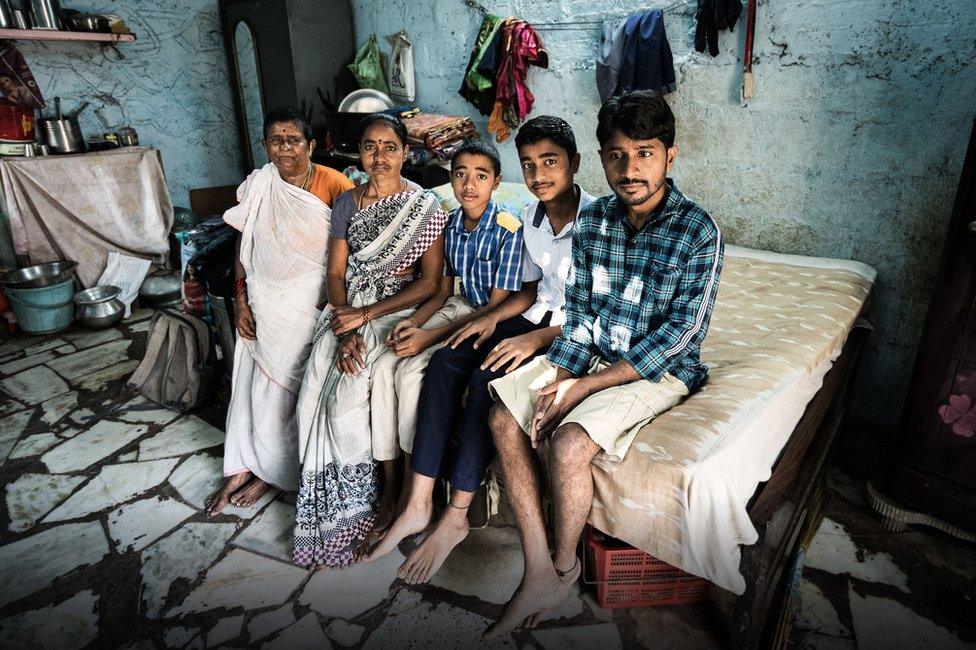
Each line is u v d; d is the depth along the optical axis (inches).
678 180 122.9
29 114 151.5
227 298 103.3
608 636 64.8
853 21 94.7
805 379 69.7
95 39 159.5
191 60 187.9
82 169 154.6
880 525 83.0
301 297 86.0
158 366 116.4
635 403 59.1
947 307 72.6
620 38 113.4
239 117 198.4
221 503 87.4
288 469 88.1
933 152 92.6
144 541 80.7
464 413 69.1
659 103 53.6
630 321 64.0
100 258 162.2
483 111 143.3
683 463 53.2
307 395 79.7
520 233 77.3
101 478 94.1
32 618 68.5
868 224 102.0
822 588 72.2
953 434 74.7
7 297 148.8
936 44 88.6
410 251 80.3
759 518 56.2
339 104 172.9
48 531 82.7
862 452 101.1
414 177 140.6
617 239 62.9
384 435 76.3
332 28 166.1
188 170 196.1
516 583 72.7
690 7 110.3
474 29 144.5
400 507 74.3
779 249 113.8
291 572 75.2
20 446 102.8
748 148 111.6
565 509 57.9
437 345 78.0
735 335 80.0
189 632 66.5
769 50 103.9
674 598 68.2
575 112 132.5
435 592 71.5
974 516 75.2
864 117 97.7
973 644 64.5
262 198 86.0
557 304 78.7
